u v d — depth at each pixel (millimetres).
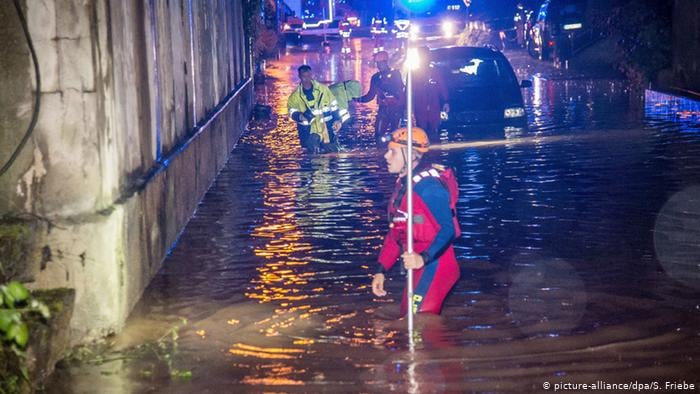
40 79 13055
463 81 35469
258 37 63375
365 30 143625
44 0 13008
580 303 13773
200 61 26266
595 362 11312
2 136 13102
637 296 14062
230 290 15188
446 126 34656
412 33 12133
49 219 13109
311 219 20688
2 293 10039
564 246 17328
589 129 34344
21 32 13016
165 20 19703
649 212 19938
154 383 11094
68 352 12312
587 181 23766
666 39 49250
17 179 13125
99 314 12984
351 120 41688
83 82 13125
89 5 13117
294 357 11789
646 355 11531
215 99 30344
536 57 80188
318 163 29484
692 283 14711
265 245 18328
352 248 17844
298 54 108062
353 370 11234
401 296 14492
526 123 35375
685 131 32469
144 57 16766
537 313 13328
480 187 23547
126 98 15000
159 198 17031
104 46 13359
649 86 48125
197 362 11766
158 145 18156
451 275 12758
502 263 16266
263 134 38469
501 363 11328
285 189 24828
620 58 57656
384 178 26109
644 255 16484
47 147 13125
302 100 32094
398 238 12617
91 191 13211
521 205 21172
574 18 70688
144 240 15414
